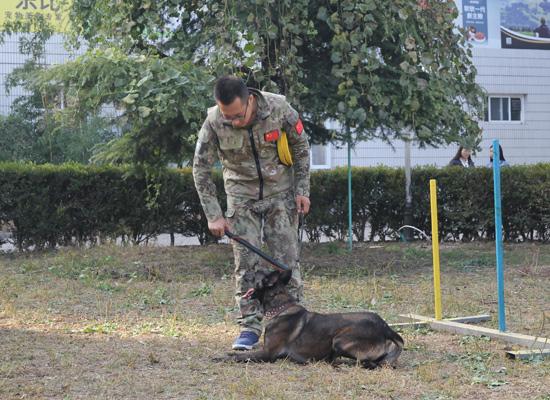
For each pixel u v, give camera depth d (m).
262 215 5.50
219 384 4.55
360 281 8.92
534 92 22.11
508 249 12.34
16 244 12.01
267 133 5.27
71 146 18.41
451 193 13.55
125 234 12.50
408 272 9.79
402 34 9.68
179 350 5.52
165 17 10.21
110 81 9.03
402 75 9.40
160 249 11.71
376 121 10.02
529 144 22.20
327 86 10.06
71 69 9.33
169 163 11.48
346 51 9.42
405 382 4.55
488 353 5.32
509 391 4.39
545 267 10.01
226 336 6.07
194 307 7.44
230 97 5.00
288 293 5.15
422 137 9.92
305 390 4.40
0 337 5.95
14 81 18.66
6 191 11.73
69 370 4.90
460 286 8.64
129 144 10.84
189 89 8.84
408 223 13.48
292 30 9.27
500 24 21.62
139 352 5.41
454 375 4.74
